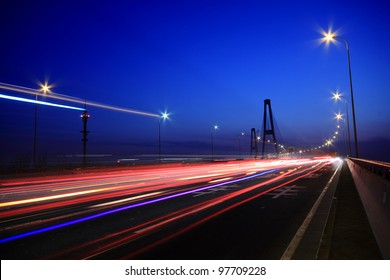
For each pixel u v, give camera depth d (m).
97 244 7.00
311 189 17.52
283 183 21.69
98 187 20.23
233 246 6.73
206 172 38.19
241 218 9.65
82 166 53.72
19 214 10.76
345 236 7.12
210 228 8.36
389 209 5.67
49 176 32.84
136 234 7.82
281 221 9.15
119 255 6.26
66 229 8.43
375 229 6.73
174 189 18.42
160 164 62.97
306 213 10.35
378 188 7.28
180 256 6.15
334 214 9.97
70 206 12.42
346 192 15.20
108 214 10.53
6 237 7.66
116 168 48.59
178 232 7.96
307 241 7.01
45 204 13.05
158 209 11.42
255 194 15.59
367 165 20.91
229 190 17.58
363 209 10.48
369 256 5.83
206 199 13.96
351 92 30.48
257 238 7.32
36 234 7.93
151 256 6.18
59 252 6.48
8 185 23.02
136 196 15.28
